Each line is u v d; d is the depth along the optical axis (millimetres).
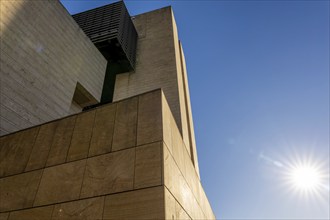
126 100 7902
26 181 6824
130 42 27344
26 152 7773
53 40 14805
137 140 6508
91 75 18234
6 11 11562
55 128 8148
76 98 17969
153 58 27156
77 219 5344
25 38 12438
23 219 5879
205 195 15625
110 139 6875
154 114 6996
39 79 12773
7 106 10367
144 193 5242
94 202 5516
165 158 6031
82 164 6543
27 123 11258
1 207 6426
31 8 13414
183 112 22438
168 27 30500
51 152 7355
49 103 13094
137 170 5785
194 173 11852
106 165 6227
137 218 4879
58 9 16094
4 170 7535
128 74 26719
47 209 5836
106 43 23484
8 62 11000
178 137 9125
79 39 17938
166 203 5059
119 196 5402
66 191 6039
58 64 14695
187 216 7004
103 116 7750
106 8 27906
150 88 23984
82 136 7398
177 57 28141
